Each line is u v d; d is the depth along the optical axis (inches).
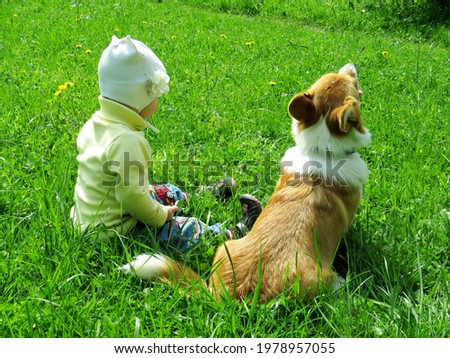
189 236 141.6
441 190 170.2
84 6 458.6
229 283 119.6
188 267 127.8
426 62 327.0
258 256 119.7
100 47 328.8
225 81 266.2
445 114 237.3
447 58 346.3
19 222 137.6
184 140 205.2
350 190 135.2
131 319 112.7
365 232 148.8
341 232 135.3
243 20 442.0
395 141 206.2
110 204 134.7
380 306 123.6
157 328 113.4
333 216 130.2
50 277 122.6
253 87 257.8
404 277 135.7
